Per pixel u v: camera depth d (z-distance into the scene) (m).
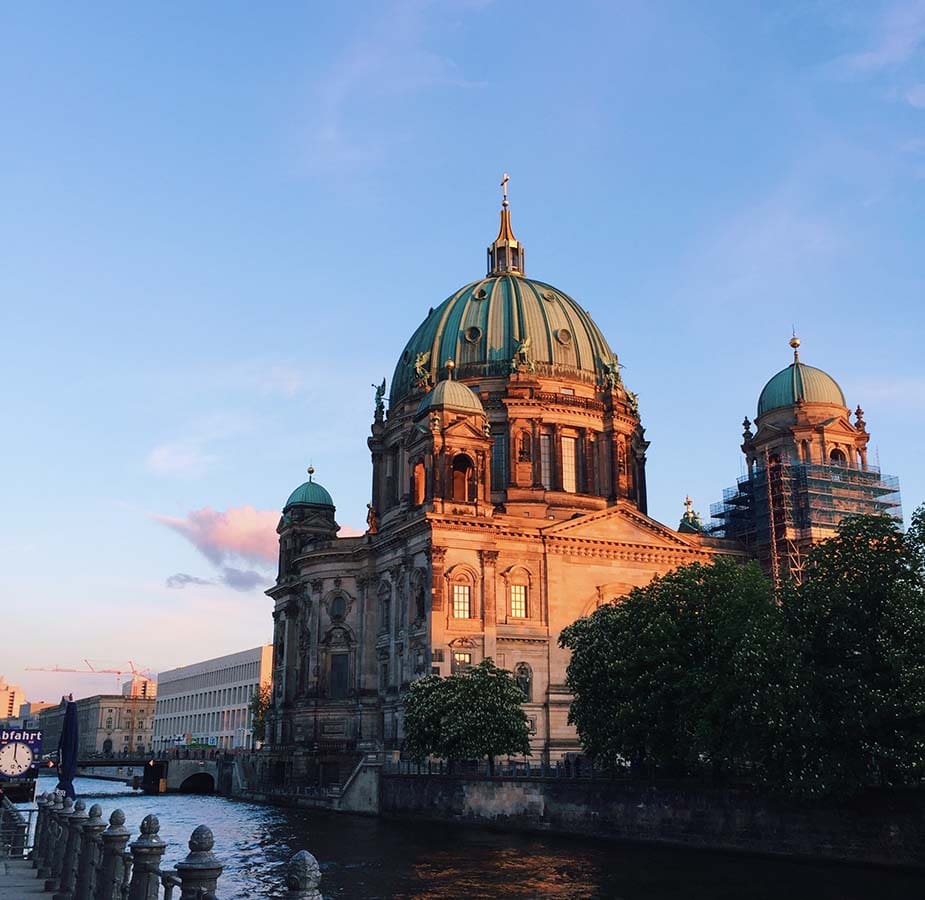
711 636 76.12
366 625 131.50
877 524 66.12
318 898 15.18
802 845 64.44
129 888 22.25
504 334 141.62
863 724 58.72
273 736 147.25
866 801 61.53
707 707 70.56
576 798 81.81
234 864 69.00
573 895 54.12
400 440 141.88
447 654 112.50
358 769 111.56
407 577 121.12
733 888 54.81
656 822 74.69
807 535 127.38
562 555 122.06
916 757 57.22
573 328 145.12
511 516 123.81
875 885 54.44
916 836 58.69
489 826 90.06
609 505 136.12
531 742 114.12
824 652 64.12
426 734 98.06
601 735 81.12
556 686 117.38
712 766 71.31
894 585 62.19
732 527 141.88
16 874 39.03
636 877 59.41
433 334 146.38
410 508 125.12
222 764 169.62
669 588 81.31
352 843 79.94
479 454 121.19
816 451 132.38
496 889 56.38
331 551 135.75
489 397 135.25
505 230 161.50
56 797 42.94
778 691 63.59
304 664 138.25
